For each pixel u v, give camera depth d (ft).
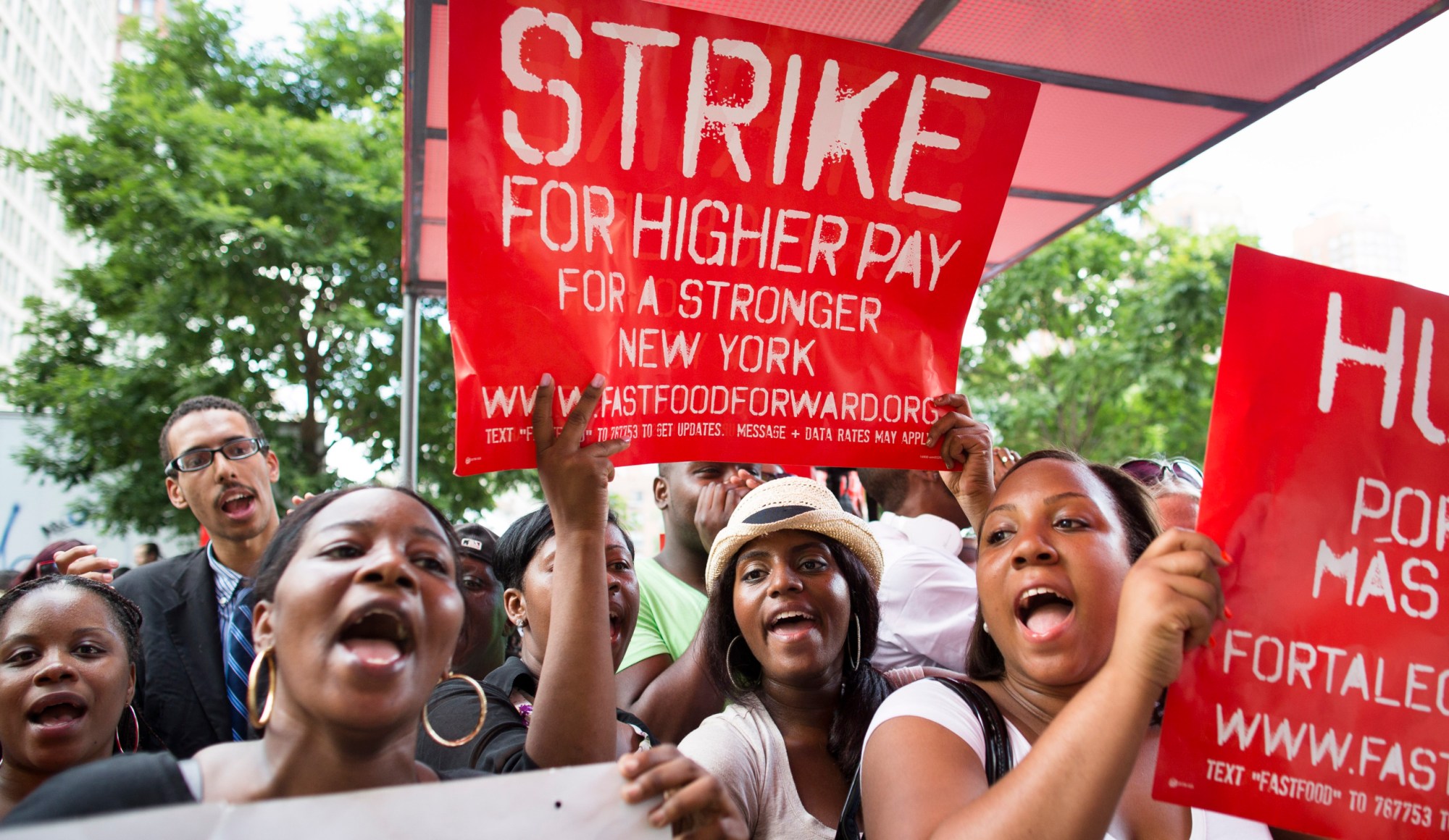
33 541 39.29
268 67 46.11
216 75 45.39
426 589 5.03
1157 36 9.95
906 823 5.58
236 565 11.53
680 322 7.56
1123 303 38.22
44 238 171.63
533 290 7.00
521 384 6.95
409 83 10.20
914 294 8.11
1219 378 6.09
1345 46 10.10
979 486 8.19
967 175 8.14
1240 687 5.86
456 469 6.67
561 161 7.07
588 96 7.13
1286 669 5.92
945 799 5.59
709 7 9.48
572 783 4.83
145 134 40.91
